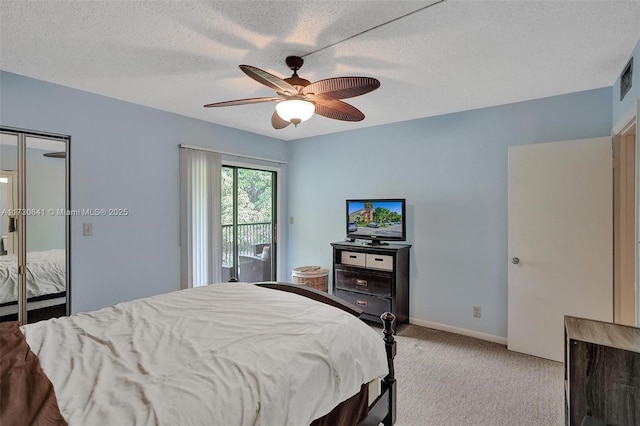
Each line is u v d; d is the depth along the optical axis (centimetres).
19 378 108
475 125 328
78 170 278
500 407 212
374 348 161
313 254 463
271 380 115
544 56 213
